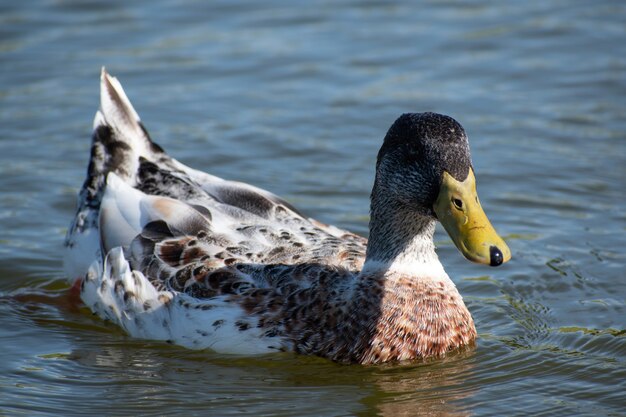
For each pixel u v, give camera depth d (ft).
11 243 50.70
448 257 50.19
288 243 41.81
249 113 63.26
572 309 44.83
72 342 42.37
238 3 77.41
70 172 56.95
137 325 42.09
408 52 70.79
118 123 47.62
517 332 43.04
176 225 42.47
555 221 52.60
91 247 45.55
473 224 36.65
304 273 40.24
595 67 68.64
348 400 37.68
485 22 75.10
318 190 55.42
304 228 43.04
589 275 47.57
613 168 57.31
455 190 37.11
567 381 38.99
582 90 65.87
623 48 70.85
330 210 53.67
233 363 40.04
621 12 75.82
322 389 38.50
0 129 60.95
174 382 38.96
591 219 52.70
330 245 42.04
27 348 41.91
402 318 39.81
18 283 47.80
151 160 47.39
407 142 38.32
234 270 40.70
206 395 38.04
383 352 39.73
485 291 46.83
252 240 41.86
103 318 44.16
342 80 67.15
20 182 55.72
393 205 39.58
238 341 39.81
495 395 38.04
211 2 77.66
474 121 62.13
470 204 36.94
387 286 40.09
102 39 72.28
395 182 38.88
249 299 39.91
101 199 46.29
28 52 70.23
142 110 63.36
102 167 47.11
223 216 43.11
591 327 43.14
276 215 43.57
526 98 65.00
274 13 76.38
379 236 40.42
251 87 66.33
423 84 66.64
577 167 57.47
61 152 58.80
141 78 67.26
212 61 69.51
